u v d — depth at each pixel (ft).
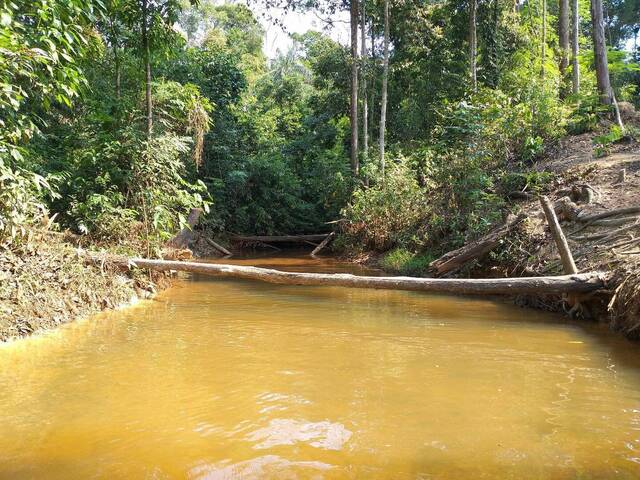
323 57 68.18
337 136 72.23
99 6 22.27
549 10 77.00
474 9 49.60
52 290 19.51
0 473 7.97
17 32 18.31
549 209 21.80
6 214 18.92
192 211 44.09
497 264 27.02
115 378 12.59
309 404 10.91
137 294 24.66
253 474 7.97
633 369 13.46
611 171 28.96
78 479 7.80
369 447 8.89
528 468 8.14
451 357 14.57
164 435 9.38
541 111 37.40
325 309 22.06
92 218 26.05
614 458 8.47
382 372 13.14
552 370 13.35
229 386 12.03
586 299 19.47
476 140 35.99
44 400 11.09
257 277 21.49
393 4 59.00
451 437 9.29
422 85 60.95
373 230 45.27
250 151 67.00
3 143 18.25
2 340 16.05
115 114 29.84
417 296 25.77
